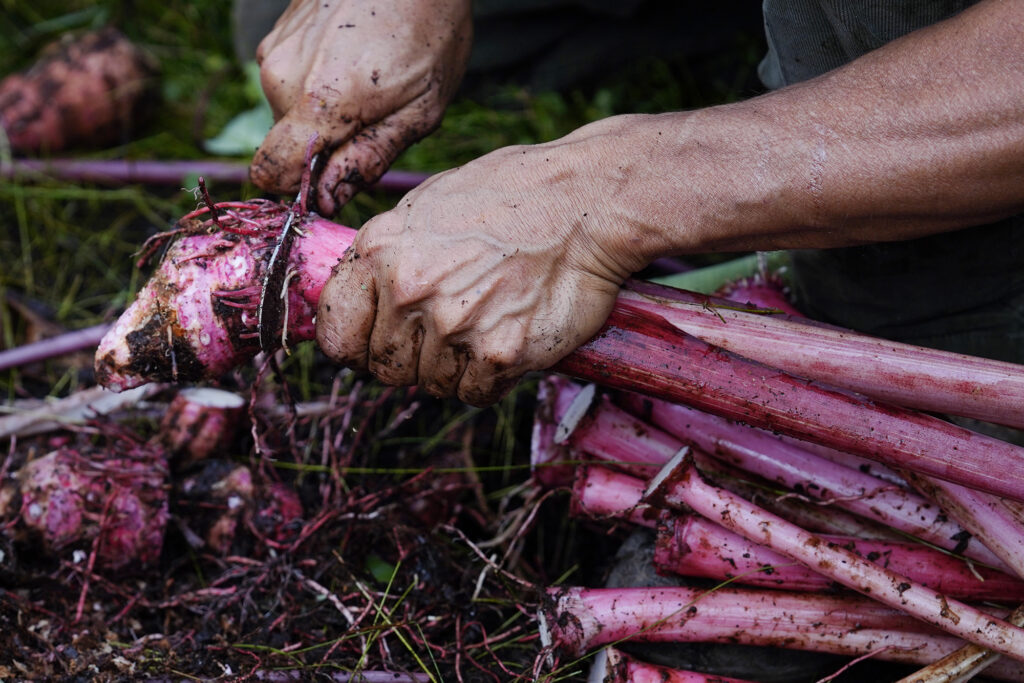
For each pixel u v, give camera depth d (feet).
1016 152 3.70
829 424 4.40
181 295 4.61
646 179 4.14
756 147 4.03
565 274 4.24
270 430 6.16
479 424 6.86
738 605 4.85
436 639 5.41
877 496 4.90
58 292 7.98
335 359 4.57
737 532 4.70
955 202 3.91
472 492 6.40
